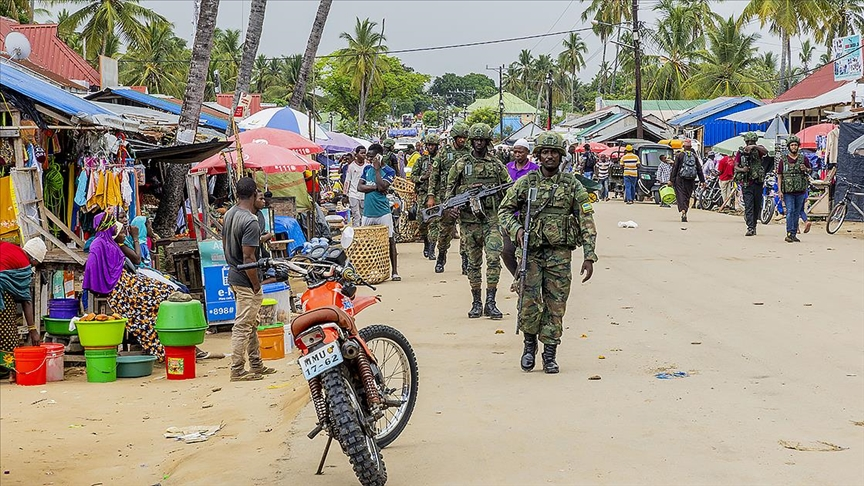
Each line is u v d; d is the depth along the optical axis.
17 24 37.16
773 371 8.29
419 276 15.58
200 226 15.44
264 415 8.08
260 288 9.62
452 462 5.98
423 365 8.86
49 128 11.13
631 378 8.12
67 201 12.27
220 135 20.16
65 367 10.53
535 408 7.20
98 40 56.69
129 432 7.86
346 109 89.19
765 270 15.09
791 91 46.47
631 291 13.06
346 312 5.94
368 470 5.33
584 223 8.23
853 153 22.05
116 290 10.43
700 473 5.64
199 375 10.13
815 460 5.85
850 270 15.02
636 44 49.50
